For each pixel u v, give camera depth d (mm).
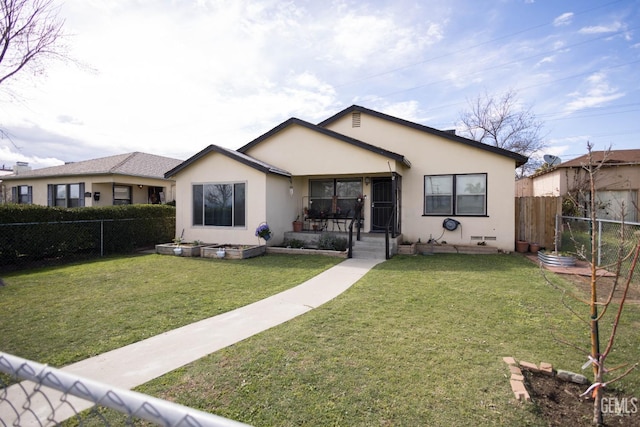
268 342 3627
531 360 3197
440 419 2318
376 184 11641
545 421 2320
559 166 15289
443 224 10758
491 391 2646
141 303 5129
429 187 11086
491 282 6293
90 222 10133
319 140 10867
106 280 6711
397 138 11445
